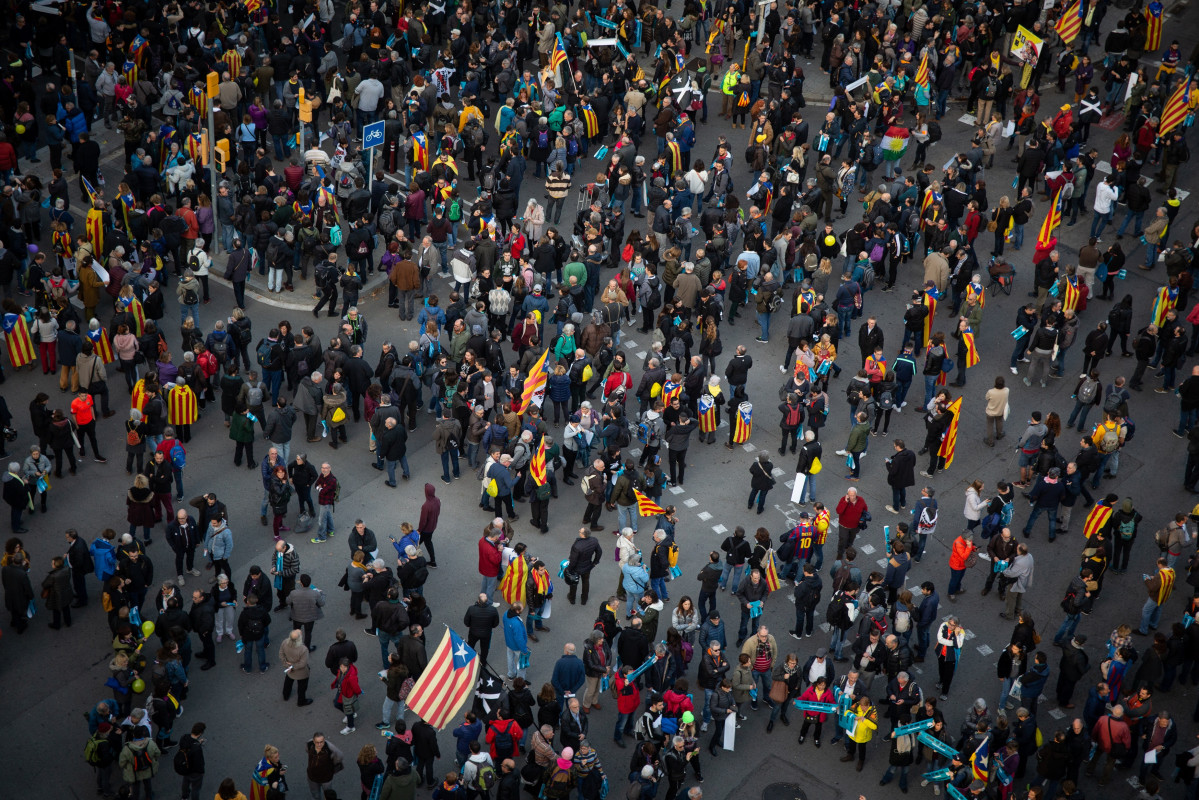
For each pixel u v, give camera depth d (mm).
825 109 43812
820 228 37938
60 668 24984
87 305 32531
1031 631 24375
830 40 44625
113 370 32438
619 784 23328
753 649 24141
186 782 22016
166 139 37031
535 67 45156
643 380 30266
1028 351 33438
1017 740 22938
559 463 29594
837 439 31531
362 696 24656
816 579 25562
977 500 27484
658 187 36750
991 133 39531
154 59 41469
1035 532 29141
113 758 22156
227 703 24406
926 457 30922
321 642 25656
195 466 29719
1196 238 35031
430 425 31406
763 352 34062
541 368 29016
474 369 29641
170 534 25609
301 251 35125
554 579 27312
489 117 42906
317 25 42750
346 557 27578
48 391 31547
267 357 30156
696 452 31062
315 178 35656
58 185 34781
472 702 24750
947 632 24375
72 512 28375
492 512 29016
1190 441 29703
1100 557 26094
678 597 27078
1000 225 35844
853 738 23500
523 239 34438
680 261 34969
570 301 32375
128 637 23562
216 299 34750
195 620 24281
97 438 30391
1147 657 24641
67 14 42062
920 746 23375
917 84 41688
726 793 23344
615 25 44875
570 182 38625
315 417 30328
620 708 23656
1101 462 29750
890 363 33531
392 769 21562
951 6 44438
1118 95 43312
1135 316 35281
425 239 34031
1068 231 38469
